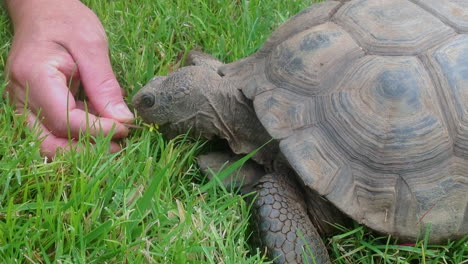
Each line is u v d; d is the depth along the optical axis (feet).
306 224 2.08
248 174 2.28
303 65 2.21
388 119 2.09
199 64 2.59
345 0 2.39
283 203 2.09
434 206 2.07
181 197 2.23
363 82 2.13
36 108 2.24
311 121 2.14
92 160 2.12
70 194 2.08
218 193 2.25
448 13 2.25
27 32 2.39
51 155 2.20
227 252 2.02
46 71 2.24
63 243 1.91
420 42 2.17
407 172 2.08
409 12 2.23
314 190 2.06
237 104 2.33
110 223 1.94
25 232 1.89
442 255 2.10
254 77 2.32
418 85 2.10
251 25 2.96
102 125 2.24
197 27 2.94
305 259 2.00
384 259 2.10
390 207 2.08
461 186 2.09
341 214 2.17
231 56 2.84
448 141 2.10
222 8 3.05
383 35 2.19
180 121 2.35
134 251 1.93
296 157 2.08
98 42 2.38
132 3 3.01
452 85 2.12
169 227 2.07
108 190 2.05
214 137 2.40
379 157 2.09
